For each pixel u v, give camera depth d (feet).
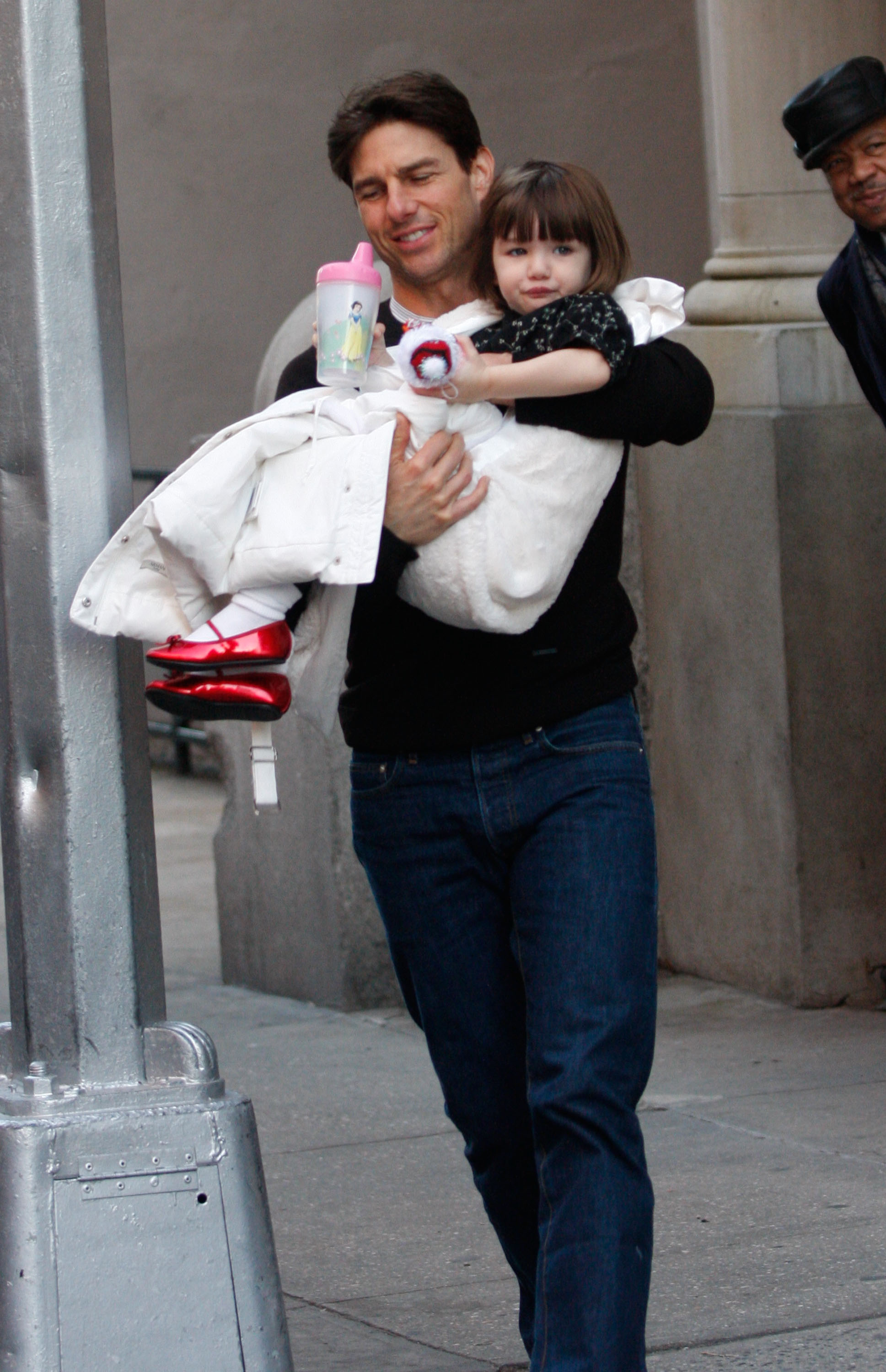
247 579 14.11
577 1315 13.79
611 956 14.39
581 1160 14.11
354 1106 25.77
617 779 14.83
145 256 55.26
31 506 14.46
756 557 28.09
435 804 15.03
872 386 24.16
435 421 14.37
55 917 14.44
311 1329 18.33
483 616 14.35
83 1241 13.75
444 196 15.35
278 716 14.39
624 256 15.07
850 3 28.53
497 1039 15.35
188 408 56.03
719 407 28.68
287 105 55.42
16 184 14.40
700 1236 20.20
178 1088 14.38
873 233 22.90
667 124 55.31
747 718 28.73
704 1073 26.07
